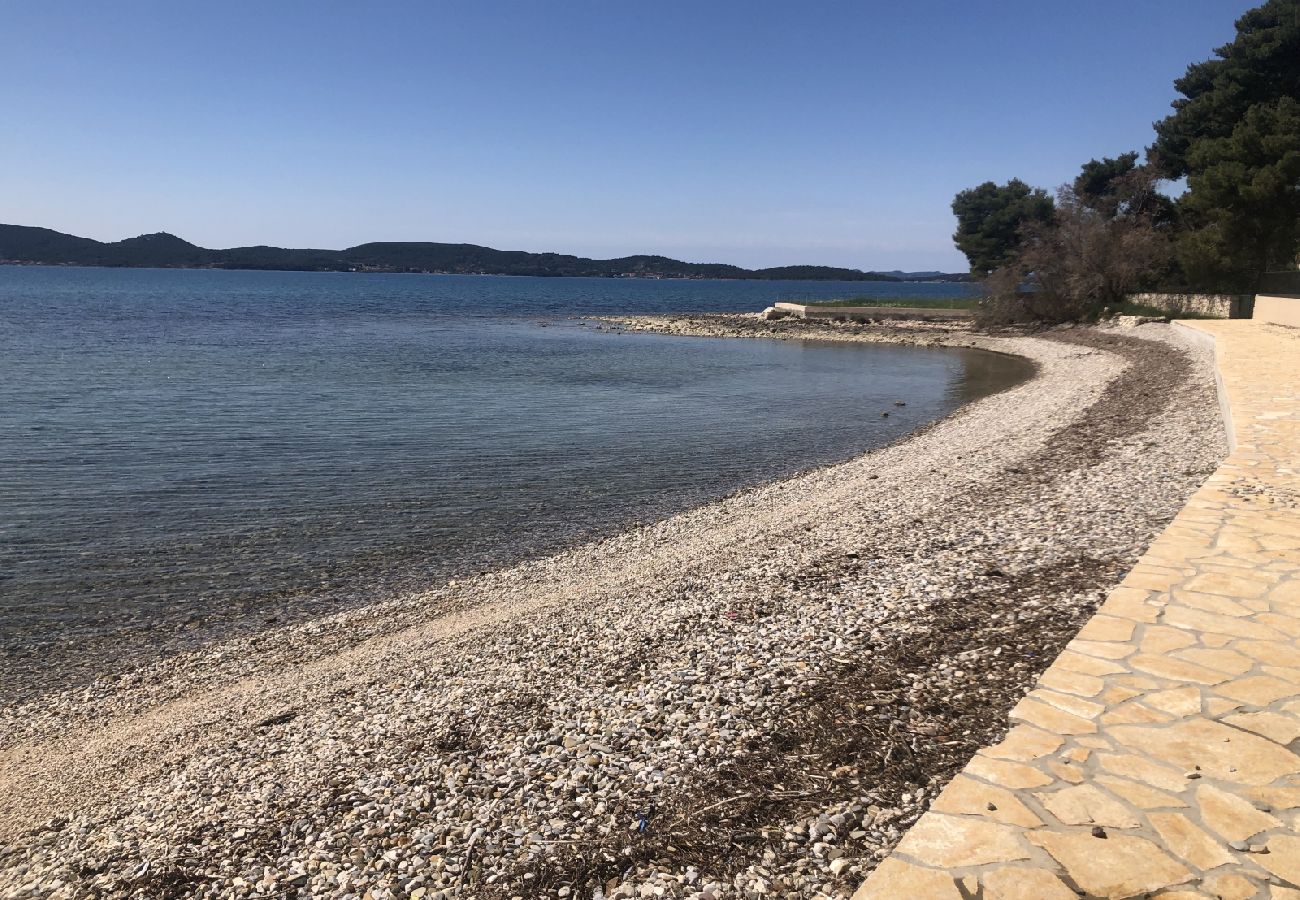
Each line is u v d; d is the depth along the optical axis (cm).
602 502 1778
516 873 511
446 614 1146
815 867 470
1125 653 541
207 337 5981
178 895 546
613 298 15512
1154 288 5612
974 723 607
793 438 2544
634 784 596
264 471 2012
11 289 13825
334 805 633
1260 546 743
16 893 590
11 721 893
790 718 662
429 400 3219
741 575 1149
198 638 1093
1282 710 463
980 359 5053
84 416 2717
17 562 1368
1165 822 370
